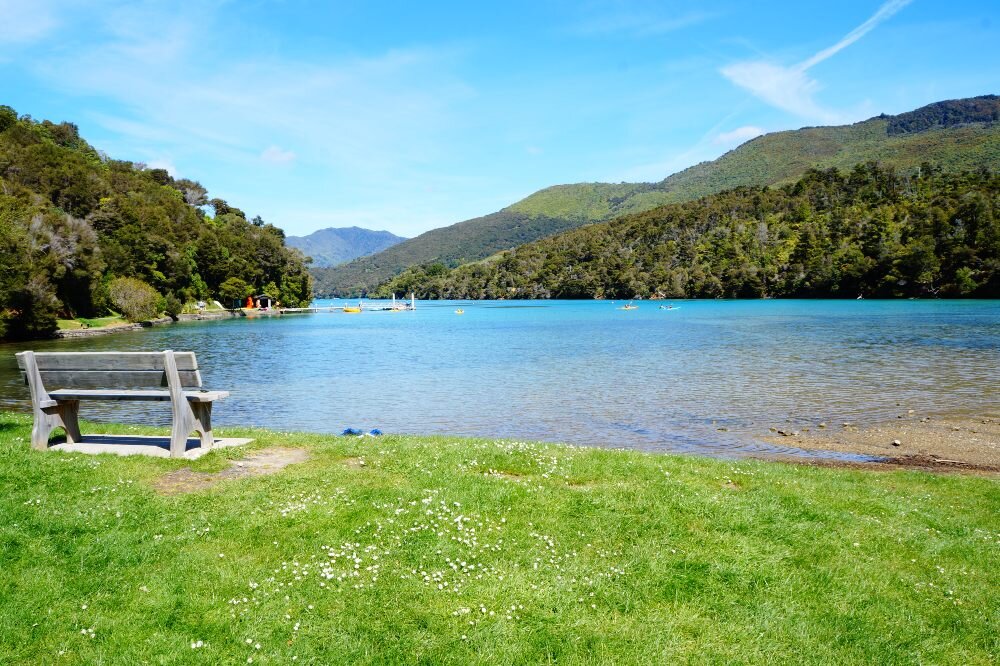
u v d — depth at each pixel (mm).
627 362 40094
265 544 6762
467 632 5320
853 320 78812
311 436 12289
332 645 5098
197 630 5246
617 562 6602
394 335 72750
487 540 6980
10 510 7207
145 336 72562
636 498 8281
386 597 5801
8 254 63500
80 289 85812
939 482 11758
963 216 135750
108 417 22281
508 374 35031
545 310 146625
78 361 9852
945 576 6758
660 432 19844
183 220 148000
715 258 193875
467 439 12664
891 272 137625
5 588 5656
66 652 4898
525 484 8727
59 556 6297
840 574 6605
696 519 7719
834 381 30516
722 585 6234
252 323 105750
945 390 27500
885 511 8867
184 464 9430
